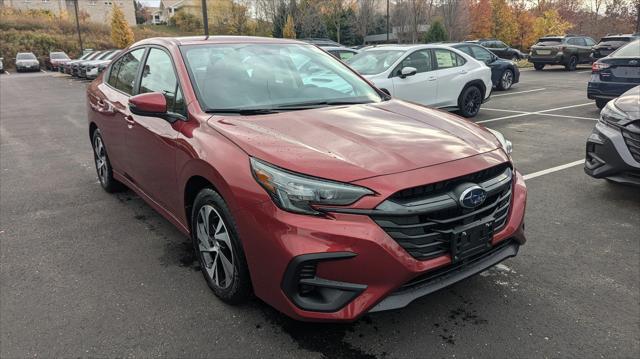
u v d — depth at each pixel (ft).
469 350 8.24
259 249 7.91
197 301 9.84
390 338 8.59
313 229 7.38
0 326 9.04
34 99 55.36
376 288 7.51
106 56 92.17
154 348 8.38
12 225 14.08
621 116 14.56
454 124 10.18
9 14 187.62
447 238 7.87
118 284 10.58
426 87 28.66
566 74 67.97
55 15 219.41
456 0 132.16
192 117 10.14
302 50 13.28
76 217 14.71
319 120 9.70
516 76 48.47
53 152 24.58
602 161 14.93
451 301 9.75
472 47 45.19
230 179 8.29
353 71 13.34
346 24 140.36
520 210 9.36
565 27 155.12
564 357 8.05
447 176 7.88
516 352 8.18
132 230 13.62
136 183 13.69
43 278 10.88
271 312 9.39
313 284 7.51
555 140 24.17
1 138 28.96
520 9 167.94
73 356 8.18
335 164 7.78
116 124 14.01
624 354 8.10
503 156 9.09
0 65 133.18
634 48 29.84
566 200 15.55
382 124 9.68
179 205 10.71
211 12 130.52
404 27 135.95
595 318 9.12
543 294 9.97
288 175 7.67
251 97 10.83
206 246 9.80
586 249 12.03
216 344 8.46
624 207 14.88
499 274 10.82
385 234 7.43
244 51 12.24
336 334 8.71
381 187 7.50
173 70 11.32
